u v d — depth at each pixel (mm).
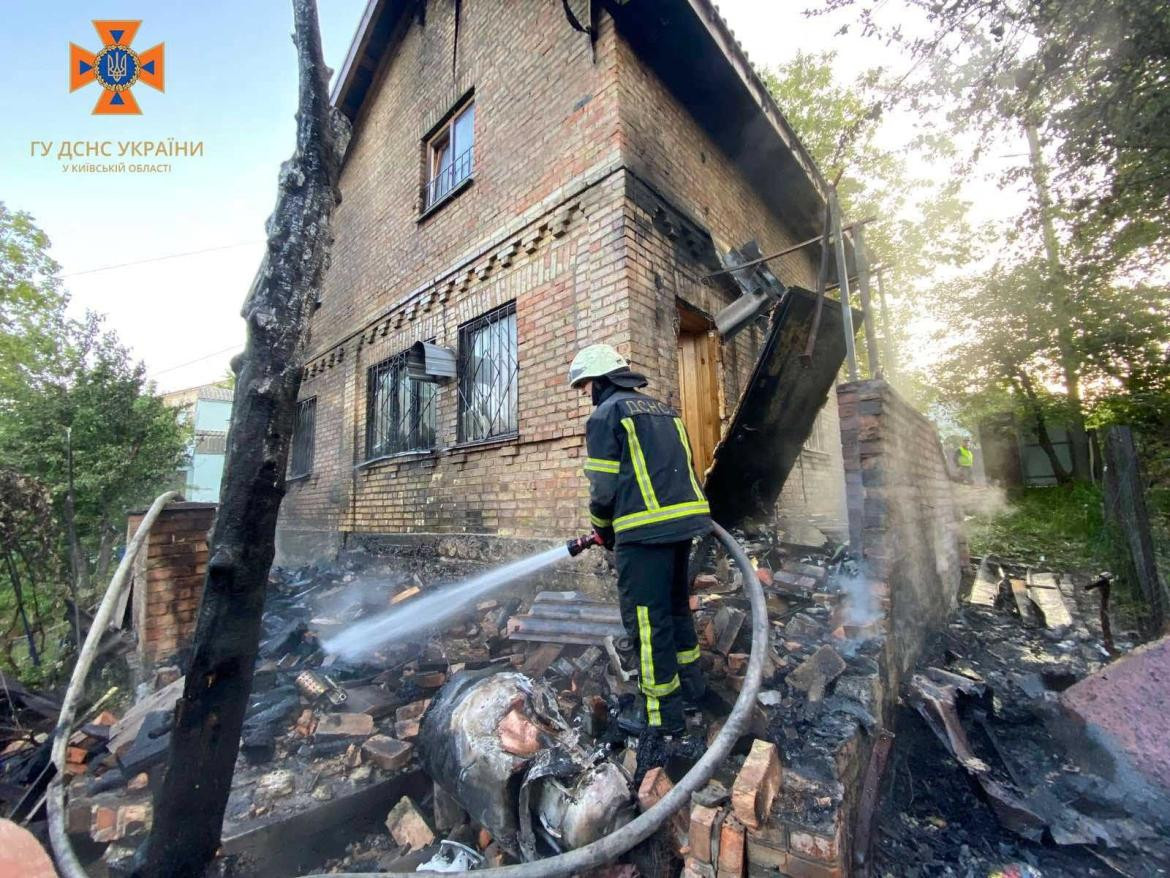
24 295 15203
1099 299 9008
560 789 1790
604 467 2188
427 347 5172
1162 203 5469
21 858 1151
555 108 4621
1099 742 2461
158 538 3152
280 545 8461
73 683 1725
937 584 4316
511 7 5242
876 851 2072
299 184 1813
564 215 4340
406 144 6785
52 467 7918
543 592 3713
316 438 8023
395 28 7207
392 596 4691
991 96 4508
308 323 1774
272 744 2477
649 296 4047
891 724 2523
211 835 1567
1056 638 4324
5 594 4465
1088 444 10992
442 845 2037
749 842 1587
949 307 11766
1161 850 2043
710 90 5098
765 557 3801
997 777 2428
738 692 2365
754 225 6543
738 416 3656
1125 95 4301
